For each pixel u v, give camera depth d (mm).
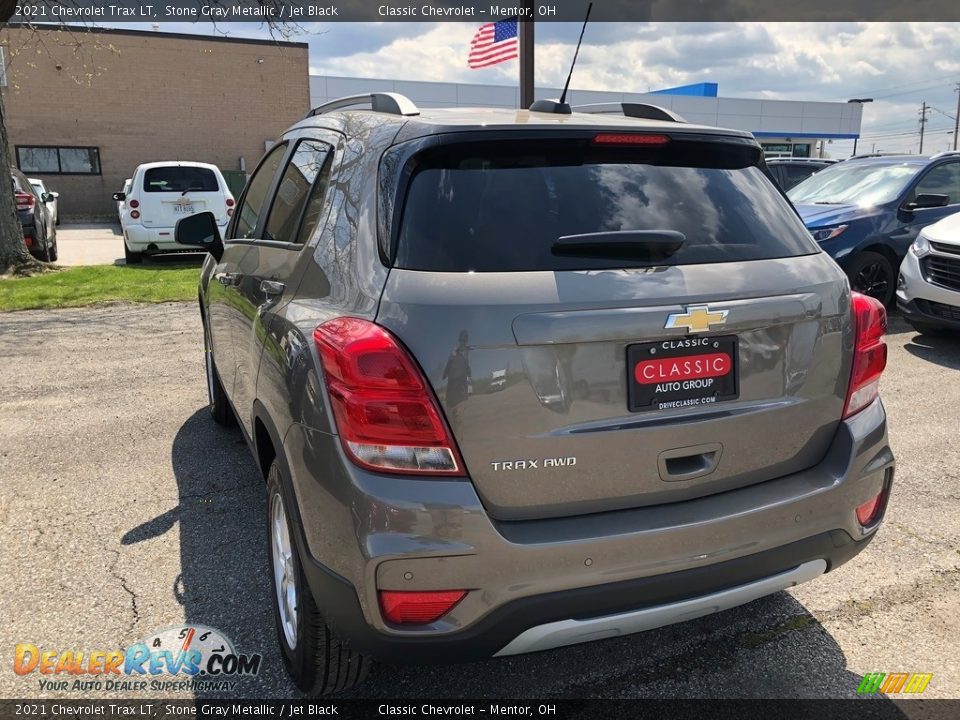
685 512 2045
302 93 28672
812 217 8117
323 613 2006
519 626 1910
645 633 2736
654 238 2035
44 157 25844
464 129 2152
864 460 2299
